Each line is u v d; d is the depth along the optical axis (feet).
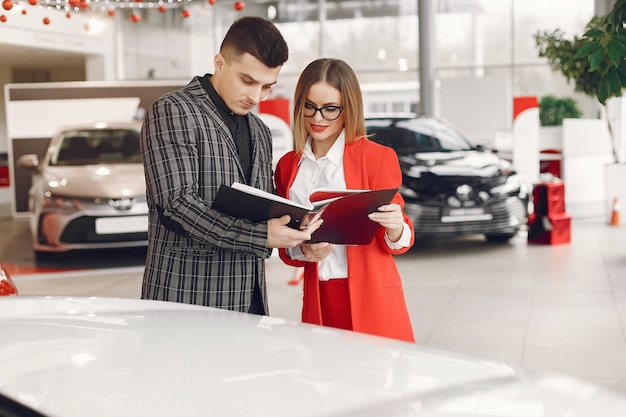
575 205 34.14
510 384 2.92
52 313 3.98
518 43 46.01
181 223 6.28
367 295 6.95
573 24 44.98
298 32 49.90
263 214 6.16
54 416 2.58
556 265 22.17
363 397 2.74
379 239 7.04
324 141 7.28
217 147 6.60
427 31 35.94
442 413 2.62
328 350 3.35
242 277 6.76
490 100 32.78
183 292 6.65
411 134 26.73
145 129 6.59
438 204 23.58
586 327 15.19
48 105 37.55
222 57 6.63
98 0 15.08
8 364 3.04
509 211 24.18
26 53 48.06
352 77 6.98
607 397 2.82
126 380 2.87
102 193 22.81
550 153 36.47
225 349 3.31
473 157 25.59
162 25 51.26
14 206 39.81
